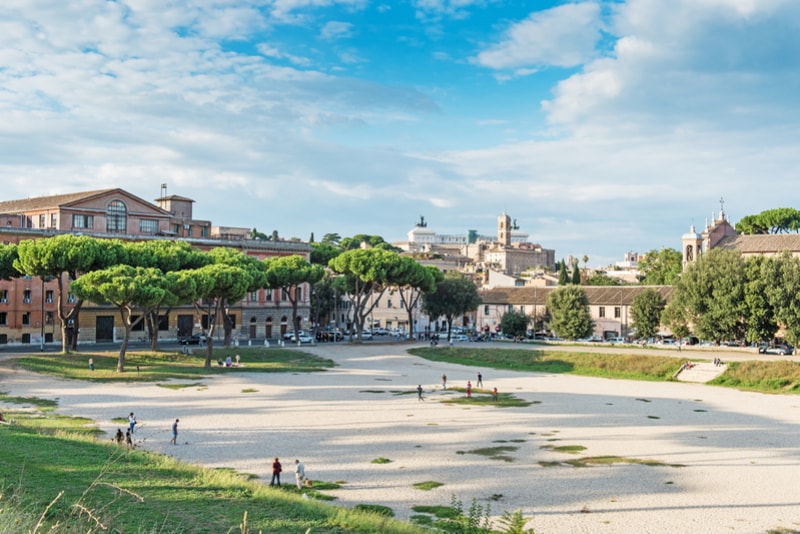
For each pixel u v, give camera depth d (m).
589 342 125.06
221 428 53.94
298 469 37.91
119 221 130.75
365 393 74.12
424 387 79.88
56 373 79.25
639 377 91.56
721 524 33.25
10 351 96.94
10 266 93.31
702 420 59.84
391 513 33.66
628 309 142.50
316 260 192.25
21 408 58.31
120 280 78.94
